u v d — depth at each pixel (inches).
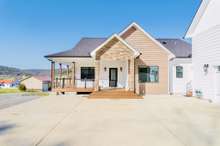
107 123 339.6
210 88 679.1
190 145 227.8
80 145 227.5
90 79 961.5
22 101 696.4
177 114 424.2
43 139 249.4
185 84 984.9
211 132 282.2
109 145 227.1
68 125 325.7
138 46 903.7
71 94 922.1
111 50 812.0
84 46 1034.7
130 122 347.3
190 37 835.4
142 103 607.8
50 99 727.7
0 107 537.0
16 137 258.1
